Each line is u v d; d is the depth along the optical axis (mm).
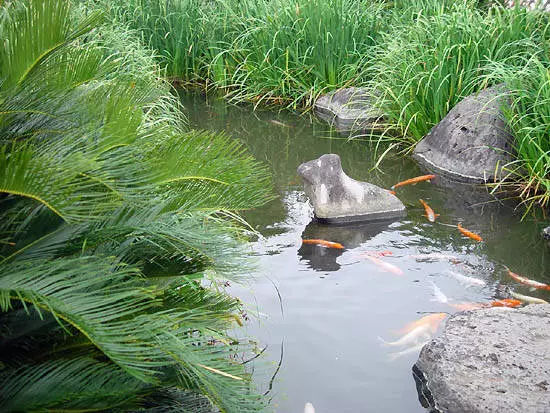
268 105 11570
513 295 5773
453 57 9273
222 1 12734
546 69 8250
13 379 3539
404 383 4785
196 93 12336
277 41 11859
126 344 3230
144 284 3996
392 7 12648
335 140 9711
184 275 4059
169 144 4109
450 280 6008
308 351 5070
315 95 11398
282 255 6422
